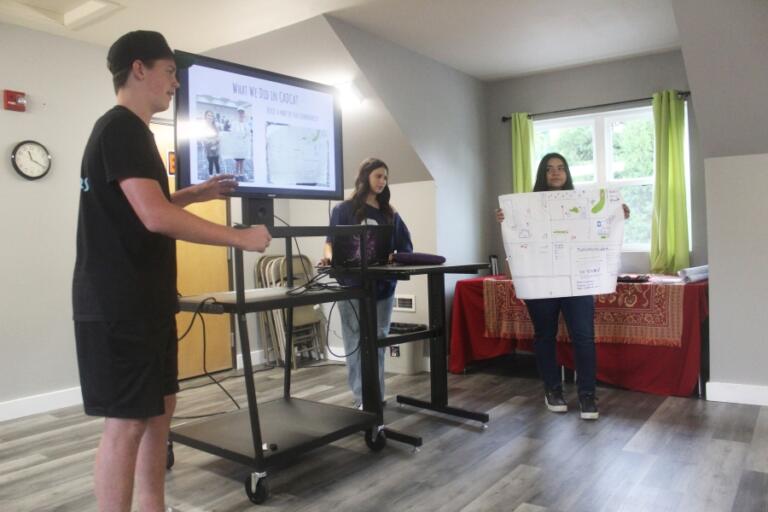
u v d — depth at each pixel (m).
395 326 4.21
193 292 4.35
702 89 2.95
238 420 2.62
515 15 3.48
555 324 3.18
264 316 4.70
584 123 4.68
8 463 2.65
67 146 3.69
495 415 3.13
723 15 2.67
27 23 3.43
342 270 2.62
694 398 3.32
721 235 3.20
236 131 2.17
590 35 3.86
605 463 2.41
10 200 3.44
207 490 2.29
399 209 4.45
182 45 3.86
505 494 2.15
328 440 2.39
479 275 4.85
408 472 2.39
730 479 2.21
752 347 3.16
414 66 4.14
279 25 3.54
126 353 1.38
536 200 3.04
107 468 1.40
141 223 1.41
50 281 3.61
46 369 3.59
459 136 4.62
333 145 2.50
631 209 4.48
